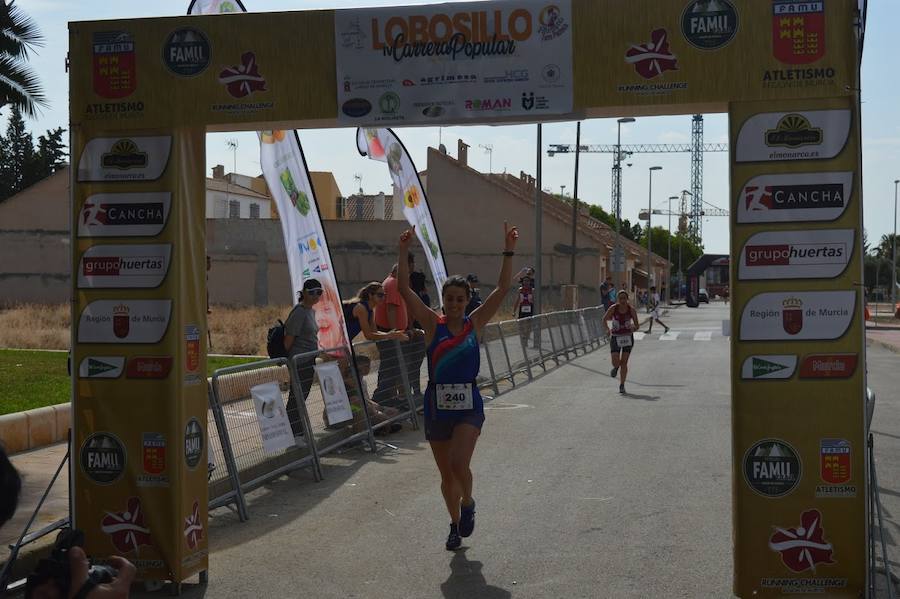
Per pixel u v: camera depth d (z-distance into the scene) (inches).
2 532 263.0
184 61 237.1
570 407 574.2
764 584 217.8
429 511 319.6
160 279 238.2
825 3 212.4
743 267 215.9
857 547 214.4
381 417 461.4
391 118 231.8
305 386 384.8
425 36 230.1
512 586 239.5
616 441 448.8
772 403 215.6
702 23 217.6
